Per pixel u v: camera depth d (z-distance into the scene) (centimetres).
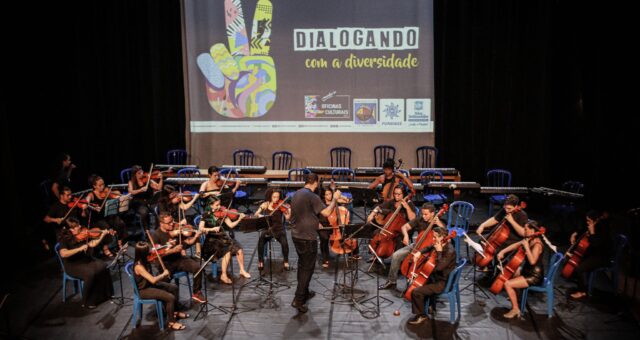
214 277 654
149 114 1043
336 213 659
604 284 627
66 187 690
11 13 828
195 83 1057
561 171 965
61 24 911
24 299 609
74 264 587
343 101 1047
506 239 616
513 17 951
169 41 1030
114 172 1025
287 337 523
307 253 558
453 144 1020
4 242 747
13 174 759
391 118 1046
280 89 1051
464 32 983
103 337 528
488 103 994
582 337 519
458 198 976
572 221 824
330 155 1062
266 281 638
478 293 609
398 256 607
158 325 547
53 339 525
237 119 1064
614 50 865
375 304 584
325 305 584
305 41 1034
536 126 962
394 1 1015
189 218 843
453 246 715
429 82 1031
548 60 930
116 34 992
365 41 1028
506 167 991
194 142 1074
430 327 538
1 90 752
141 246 529
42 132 889
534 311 567
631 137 872
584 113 917
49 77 896
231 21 1037
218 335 527
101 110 990
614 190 898
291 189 892
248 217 579
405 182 713
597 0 874
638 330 529
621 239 586
